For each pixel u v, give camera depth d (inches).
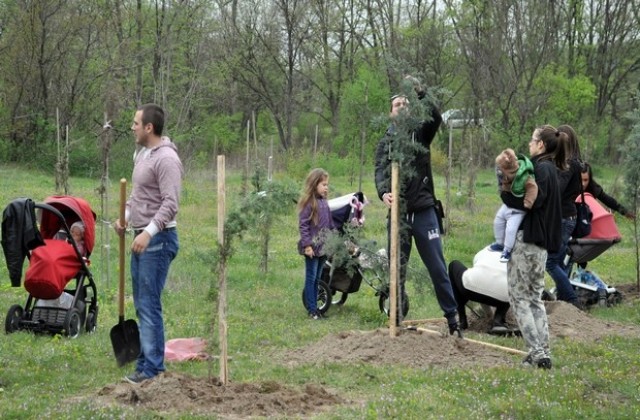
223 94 1998.0
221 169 272.1
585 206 458.6
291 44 2027.6
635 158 526.6
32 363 323.3
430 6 1994.3
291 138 2048.5
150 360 285.4
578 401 277.1
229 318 426.0
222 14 1941.4
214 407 260.2
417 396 278.4
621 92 2282.2
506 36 1872.5
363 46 2084.2
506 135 1752.0
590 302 481.1
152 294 284.8
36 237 356.5
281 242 727.1
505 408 266.1
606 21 2166.6
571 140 446.9
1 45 1569.9
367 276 453.1
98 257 605.0
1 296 463.8
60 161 747.4
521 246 319.3
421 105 341.4
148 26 1637.6
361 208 444.8
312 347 351.6
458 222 858.1
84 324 386.0
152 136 288.2
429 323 402.0
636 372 320.5
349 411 260.7
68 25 1571.1
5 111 1536.7
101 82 1549.0
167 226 285.1
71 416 248.7
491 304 398.0
